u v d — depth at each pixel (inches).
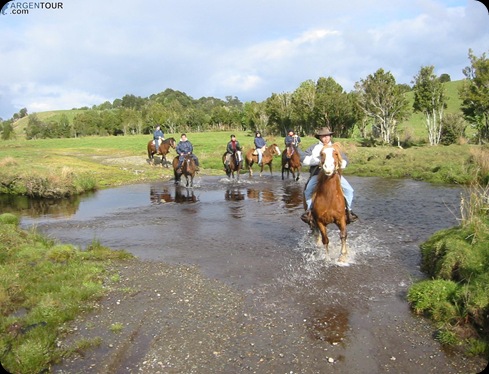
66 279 282.4
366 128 2465.6
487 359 183.9
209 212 531.8
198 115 3897.6
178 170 775.7
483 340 195.0
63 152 1569.9
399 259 321.4
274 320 227.9
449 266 261.7
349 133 2331.4
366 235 392.5
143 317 233.6
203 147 1641.2
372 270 299.0
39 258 324.5
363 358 189.9
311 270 303.3
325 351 196.2
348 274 292.4
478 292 215.9
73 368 184.7
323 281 281.0
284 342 205.2
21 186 692.7
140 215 525.7
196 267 318.3
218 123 3983.8
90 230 452.1
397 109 1726.1
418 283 252.1
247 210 537.6
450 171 750.5
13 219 471.2
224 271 307.4
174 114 3909.9
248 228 439.5
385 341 203.9
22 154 1355.8
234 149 820.6
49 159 1137.4
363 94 1765.5
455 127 1509.6
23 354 187.2
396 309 237.5
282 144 1628.9
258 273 300.8
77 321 228.8
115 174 917.8
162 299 258.4
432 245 309.7
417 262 313.7
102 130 3927.2
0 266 298.5
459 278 253.9
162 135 1141.1
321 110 2246.6
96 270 302.7
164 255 352.8
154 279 293.3
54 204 624.1
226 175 943.7
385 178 822.5
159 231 440.1
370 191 653.9
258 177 899.4
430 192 622.5
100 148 1755.7
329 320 226.2
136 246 384.8
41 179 670.5
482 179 663.1
